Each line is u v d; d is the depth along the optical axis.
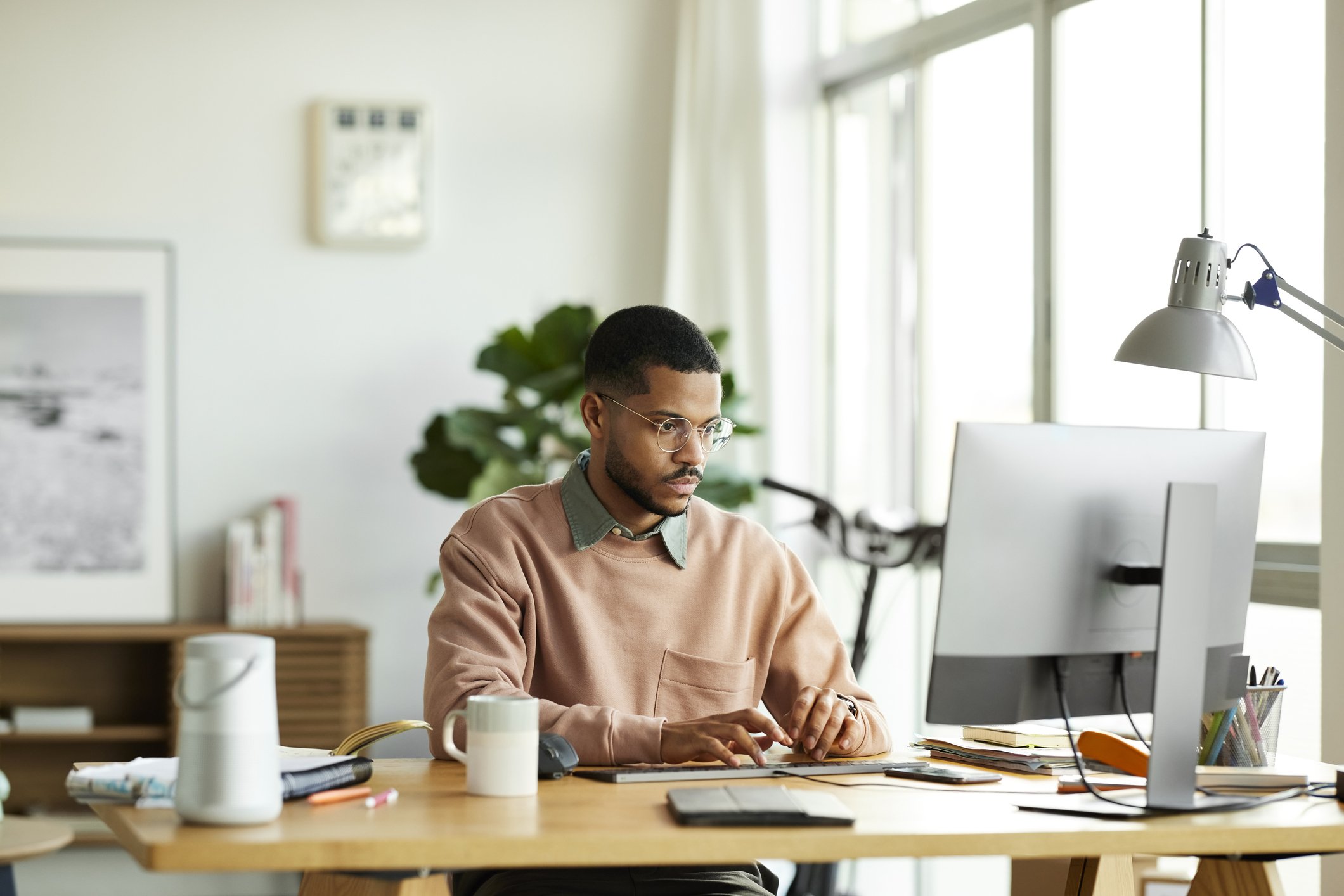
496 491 3.67
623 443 1.82
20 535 3.97
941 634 1.48
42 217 4.05
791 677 1.97
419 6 4.29
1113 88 3.11
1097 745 1.59
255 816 1.26
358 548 4.20
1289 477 2.60
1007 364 3.46
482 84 4.32
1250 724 1.78
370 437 4.21
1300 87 2.59
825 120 4.30
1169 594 1.47
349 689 3.80
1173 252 2.92
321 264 4.20
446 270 4.28
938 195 3.77
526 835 1.23
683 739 1.62
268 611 3.92
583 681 1.84
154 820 1.28
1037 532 1.51
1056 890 2.31
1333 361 2.29
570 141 4.38
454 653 1.75
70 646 3.91
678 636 1.90
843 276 4.21
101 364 4.04
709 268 4.30
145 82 4.12
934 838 1.30
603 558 1.89
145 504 4.04
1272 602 2.61
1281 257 2.64
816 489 4.25
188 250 4.12
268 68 4.18
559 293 4.36
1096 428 1.54
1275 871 1.59
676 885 1.65
